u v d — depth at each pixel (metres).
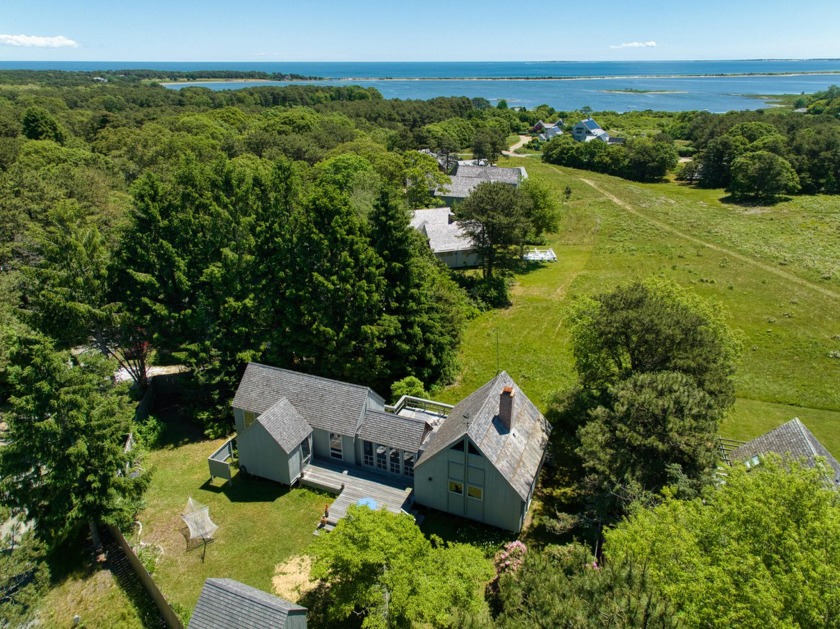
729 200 99.81
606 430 23.06
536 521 25.33
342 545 18.30
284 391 29.81
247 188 36.78
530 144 166.50
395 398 33.81
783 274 60.12
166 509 26.23
